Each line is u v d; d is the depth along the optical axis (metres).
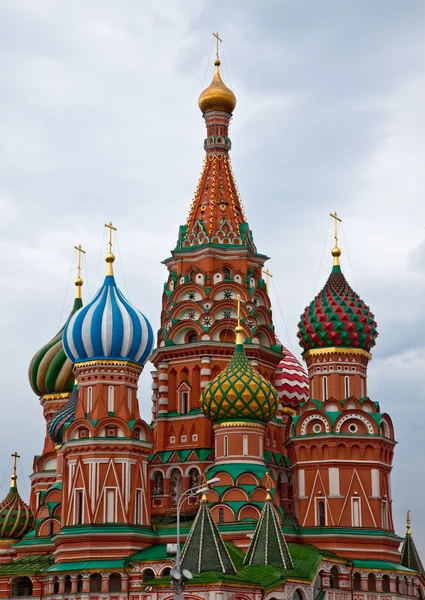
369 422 105.94
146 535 100.12
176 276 115.06
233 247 114.06
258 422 102.94
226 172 118.31
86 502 99.62
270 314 115.38
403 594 103.50
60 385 124.56
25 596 103.06
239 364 103.81
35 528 111.12
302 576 92.50
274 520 94.31
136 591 96.00
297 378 123.38
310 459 105.62
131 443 101.19
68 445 101.56
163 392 111.50
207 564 88.31
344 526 103.44
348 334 108.25
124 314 104.81
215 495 100.56
